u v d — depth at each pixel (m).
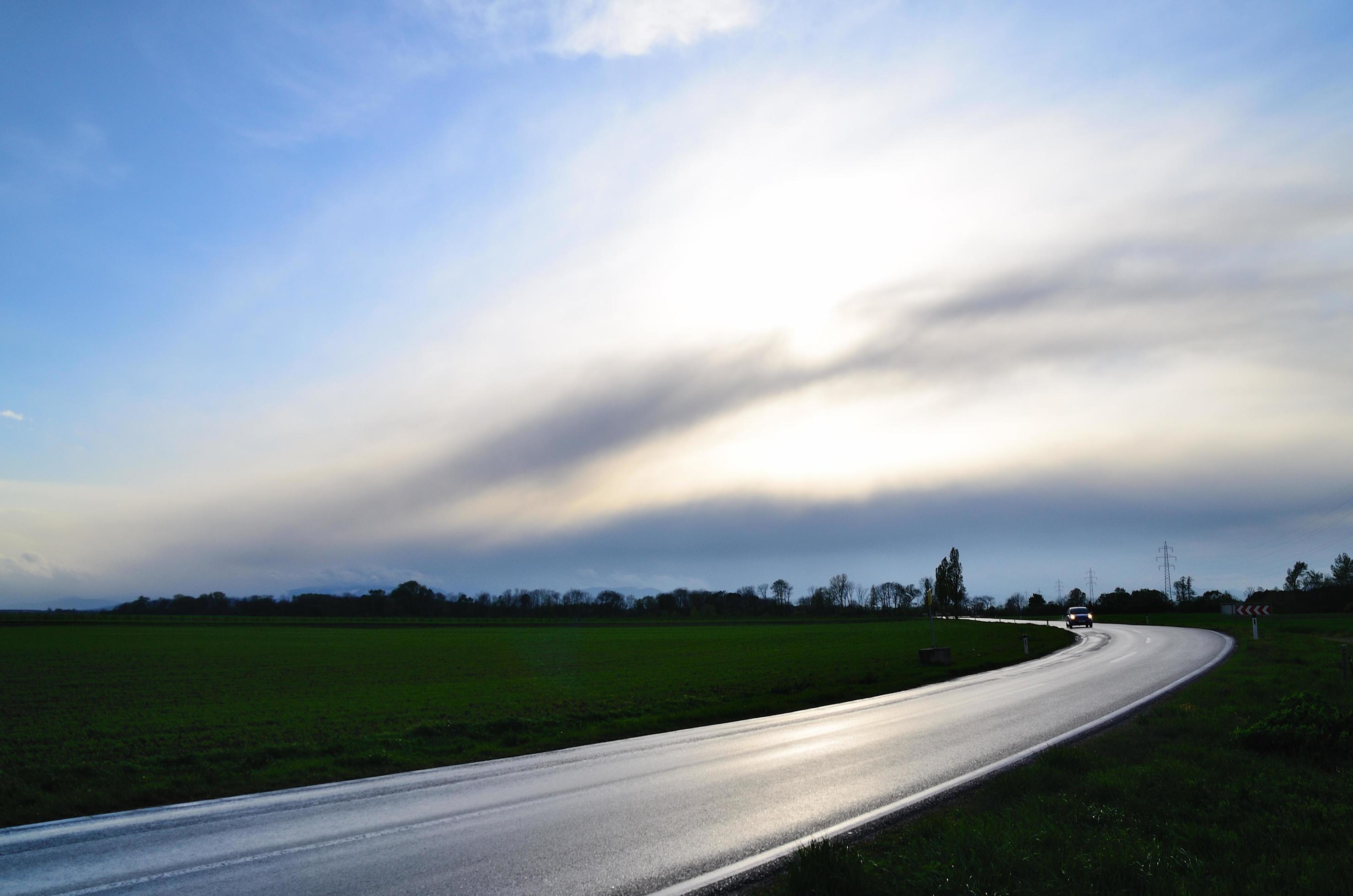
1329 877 7.21
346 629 108.88
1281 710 13.72
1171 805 9.89
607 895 7.55
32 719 24.20
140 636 83.44
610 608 172.62
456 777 13.67
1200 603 120.00
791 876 7.40
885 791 11.96
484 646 68.62
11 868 8.52
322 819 10.66
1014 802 10.37
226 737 20.05
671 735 18.83
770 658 50.28
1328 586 104.75
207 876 8.16
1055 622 104.62
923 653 40.72
